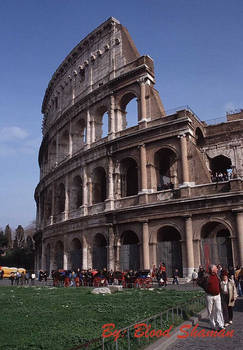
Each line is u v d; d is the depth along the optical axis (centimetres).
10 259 11838
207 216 4278
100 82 6172
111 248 5059
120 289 3416
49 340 1387
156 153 5003
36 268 8112
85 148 6056
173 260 4462
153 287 3891
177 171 5025
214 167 5656
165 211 4566
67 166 6512
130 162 5500
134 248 4878
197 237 4294
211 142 5400
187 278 4188
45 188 7744
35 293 3406
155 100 5197
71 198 6297
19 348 1289
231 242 4062
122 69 5788
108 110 5794
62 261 6238
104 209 5347
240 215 4025
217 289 1711
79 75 6912
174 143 4775
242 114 5456
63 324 1705
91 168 5850
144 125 5112
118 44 6034
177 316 1808
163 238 4984
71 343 1344
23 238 18862
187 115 4762
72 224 6003
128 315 1914
